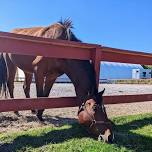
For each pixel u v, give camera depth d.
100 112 4.27
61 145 3.99
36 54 4.21
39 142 4.11
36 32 6.65
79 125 4.98
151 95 6.54
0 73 6.80
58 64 5.31
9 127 5.20
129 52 5.65
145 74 40.25
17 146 3.90
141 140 4.55
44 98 4.47
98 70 5.02
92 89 4.44
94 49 4.96
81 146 4.01
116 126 5.34
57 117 6.41
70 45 4.54
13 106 4.11
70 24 5.65
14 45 3.96
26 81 7.51
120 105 8.63
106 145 4.08
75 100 4.88
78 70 4.72
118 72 38.62
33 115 6.56
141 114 6.61
